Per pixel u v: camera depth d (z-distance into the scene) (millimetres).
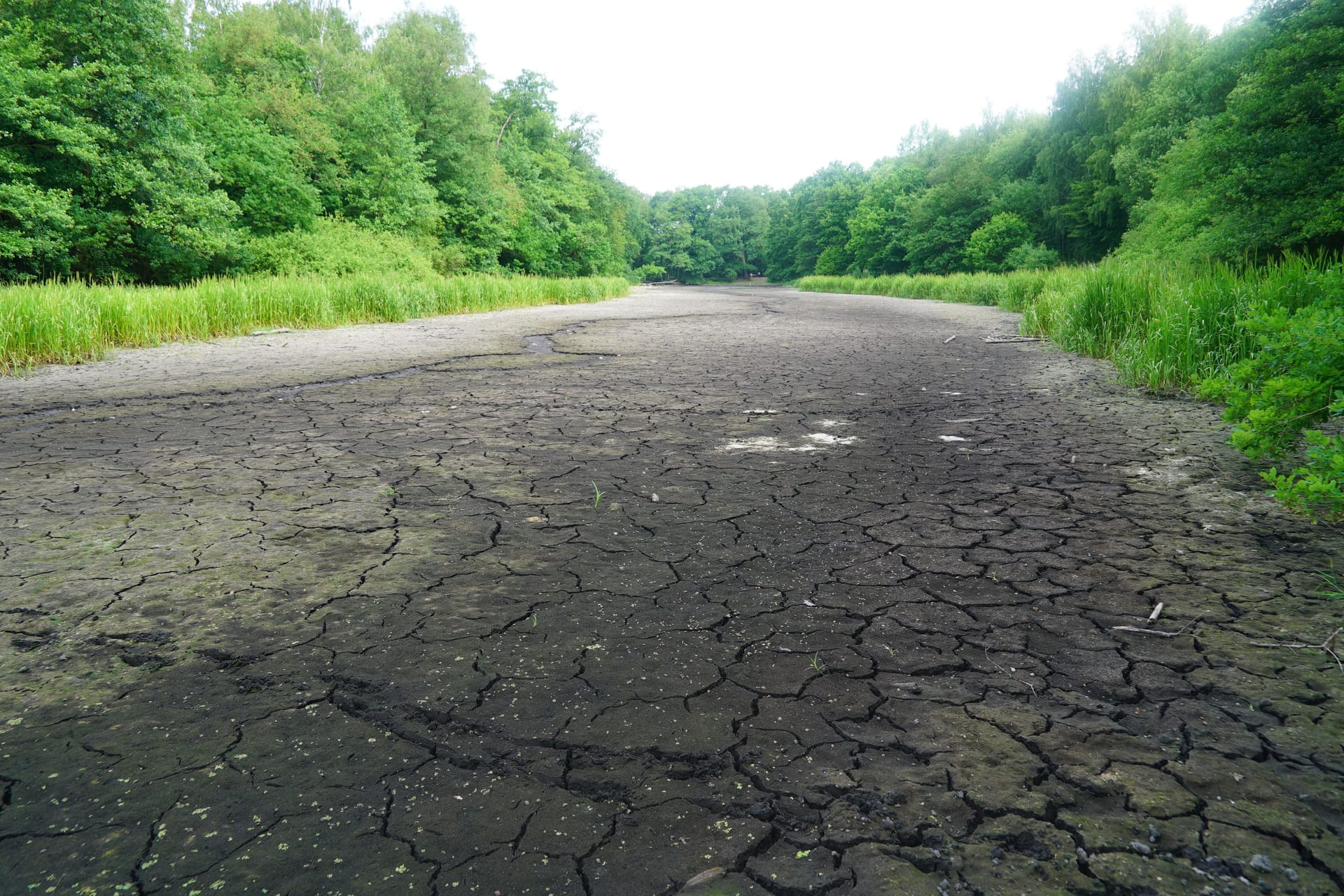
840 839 1477
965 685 2061
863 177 88250
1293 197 17719
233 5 30391
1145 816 1531
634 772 1686
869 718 1901
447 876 1378
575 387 7754
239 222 22641
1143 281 10555
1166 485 4055
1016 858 1422
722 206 118812
